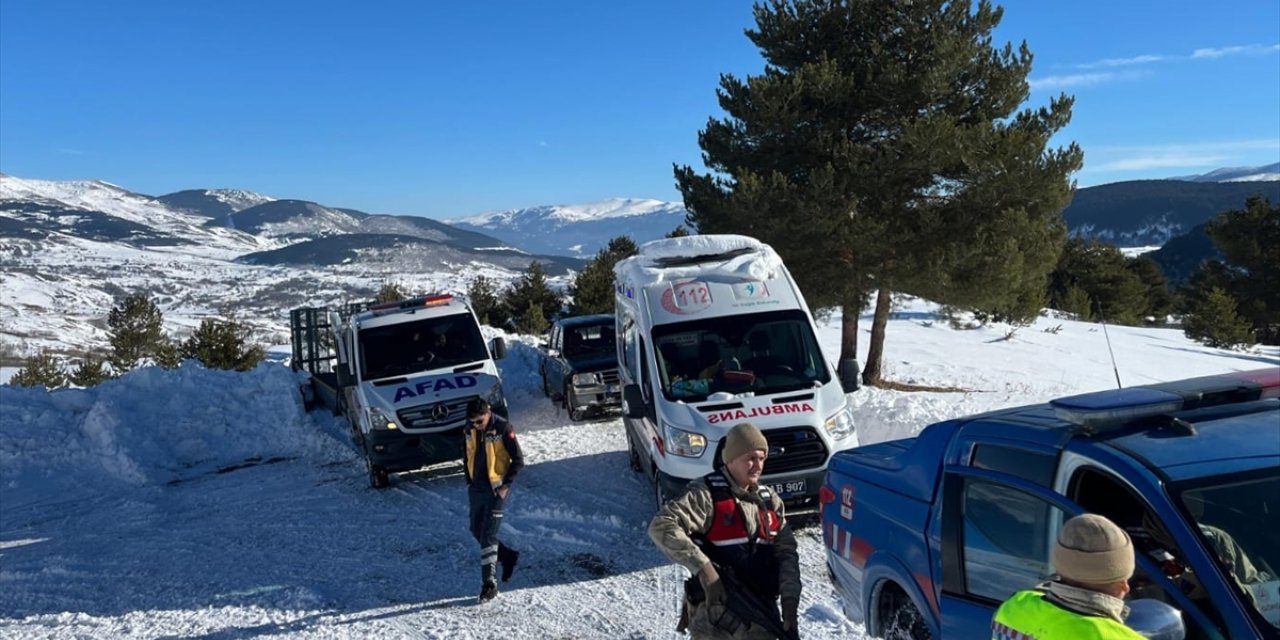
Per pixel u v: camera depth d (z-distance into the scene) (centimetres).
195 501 1252
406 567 876
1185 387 416
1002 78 2036
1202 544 328
